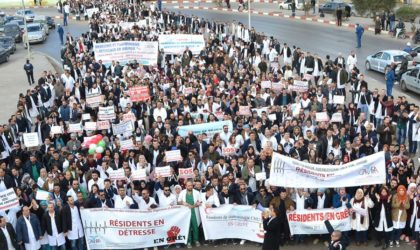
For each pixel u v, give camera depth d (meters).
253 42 32.28
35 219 12.34
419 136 17.97
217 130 17.34
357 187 13.53
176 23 43.75
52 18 55.38
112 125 18.31
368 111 19.84
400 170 13.78
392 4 41.91
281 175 13.03
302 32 43.50
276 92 21.14
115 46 28.78
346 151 15.51
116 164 15.12
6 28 45.91
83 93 23.22
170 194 13.70
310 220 13.09
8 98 27.70
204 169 15.09
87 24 53.69
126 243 13.14
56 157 15.38
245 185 13.59
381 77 28.61
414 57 29.05
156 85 22.94
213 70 24.97
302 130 17.38
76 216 12.73
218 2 63.03
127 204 13.29
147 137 16.84
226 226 13.46
